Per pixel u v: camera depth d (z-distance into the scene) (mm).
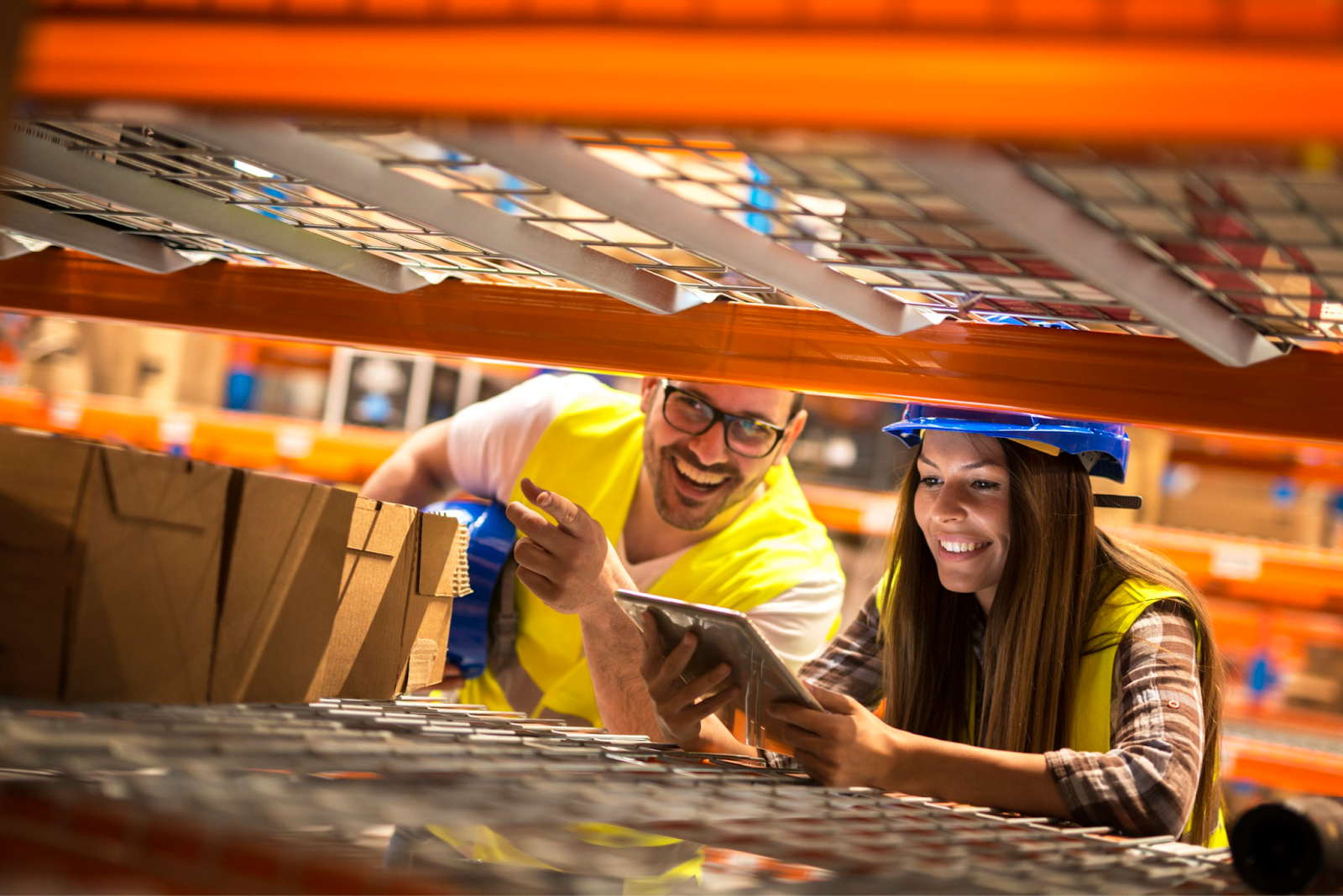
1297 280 796
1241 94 459
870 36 499
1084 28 475
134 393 4258
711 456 2117
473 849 746
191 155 929
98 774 679
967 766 1197
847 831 854
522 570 1622
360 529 1209
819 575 2254
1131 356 1036
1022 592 1583
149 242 1319
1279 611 3969
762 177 791
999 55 486
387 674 1283
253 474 1029
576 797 807
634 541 2250
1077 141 490
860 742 1149
